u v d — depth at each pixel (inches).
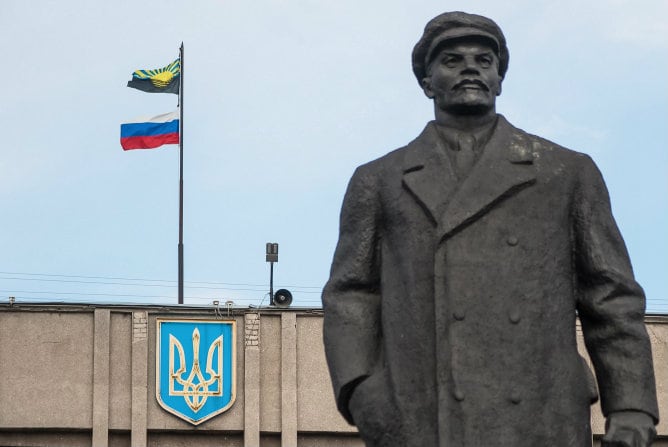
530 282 395.2
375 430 395.5
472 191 398.9
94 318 1515.7
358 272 408.2
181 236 1663.4
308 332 1520.7
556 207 401.4
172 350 1509.6
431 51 415.8
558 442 388.5
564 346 394.6
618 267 401.7
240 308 1517.0
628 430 390.6
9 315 1517.0
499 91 417.7
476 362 389.4
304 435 1509.6
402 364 395.2
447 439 386.0
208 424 1498.5
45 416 1499.8
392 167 410.0
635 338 397.7
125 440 1499.8
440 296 394.0
